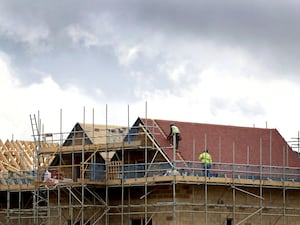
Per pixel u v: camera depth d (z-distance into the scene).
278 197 77.44
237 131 79.50
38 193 77.12
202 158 71.88
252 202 75.75
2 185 80.12
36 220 75.88
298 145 82.31
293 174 77.44
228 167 74.69
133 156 75.19
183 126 76.56
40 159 84.69
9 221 81.81
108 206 74.19
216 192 73.75
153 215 72.75
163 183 71.19
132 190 74.94
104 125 79.25
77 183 72.94
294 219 78.12
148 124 74.50
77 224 77.38
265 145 80.00
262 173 74.94
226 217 74.12
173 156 70.94
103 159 76.81
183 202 72.00
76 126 77.62
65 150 75.75
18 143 89.00
